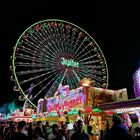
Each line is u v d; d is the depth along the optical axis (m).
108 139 4.96
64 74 32.31
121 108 15.84
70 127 18.70
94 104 20.03
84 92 20.17
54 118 22.91
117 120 5.14
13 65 29.47
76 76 33.12
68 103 22.61
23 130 6.31
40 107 28.69
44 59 32.12
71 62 33.31
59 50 33.47
